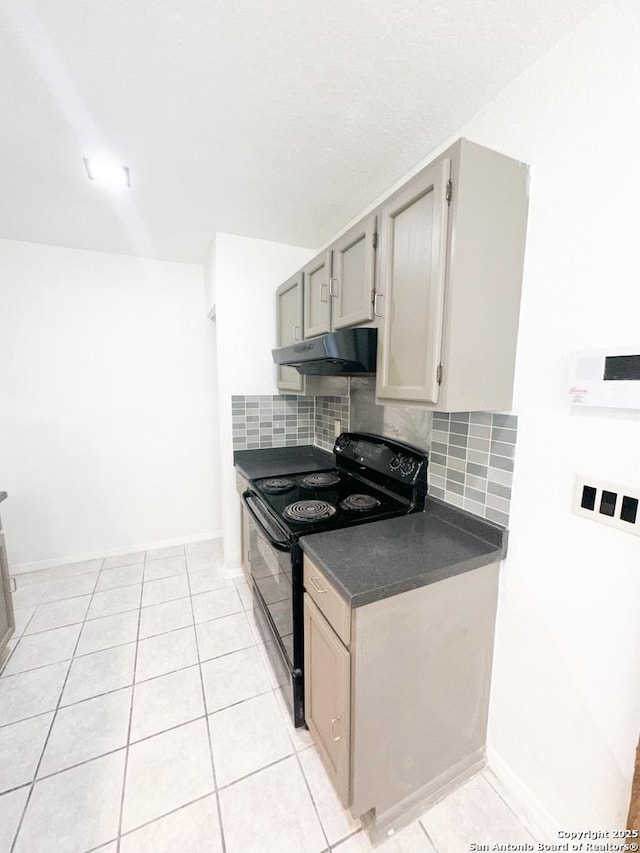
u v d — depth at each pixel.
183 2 0.83
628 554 0.86
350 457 1.96
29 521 2.54
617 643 0.90
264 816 1.13
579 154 0.90
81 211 1.88
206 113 1.17
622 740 0.90
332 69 1.00
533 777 1.13
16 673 1.68
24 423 2.45
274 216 1.95
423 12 0.84
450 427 1.36
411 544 1.20
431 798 1.18
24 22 0.86
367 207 1.82
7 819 1.11
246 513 2.15
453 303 0.95
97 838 1.07
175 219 1.99
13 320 2.36
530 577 1.10
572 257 0.93
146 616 2.09
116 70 1.00
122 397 2.70
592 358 0.89
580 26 0.87
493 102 1.11
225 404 2.35
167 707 1.50
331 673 1.08
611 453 0.88
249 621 2.05
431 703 1.12
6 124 1.22
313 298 1.81
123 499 2.79
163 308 2.73
